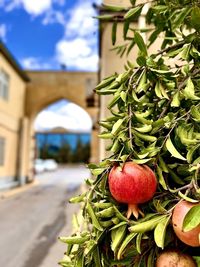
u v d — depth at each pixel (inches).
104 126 15.6
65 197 242.5
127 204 13.6
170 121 14.5
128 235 13.1
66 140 874.1
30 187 316.8
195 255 13.4
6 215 165.9
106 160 13.8
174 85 15.1
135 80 15.4
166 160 14.8
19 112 328.8
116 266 14.3
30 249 104.7
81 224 16.3
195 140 13.7
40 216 162.4
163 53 16.8
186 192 12.7
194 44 16.1
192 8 15.9
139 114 14.8
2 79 275.3
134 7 19.2
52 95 342.0
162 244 11.9
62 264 15.4
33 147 356.8
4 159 288.8
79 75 343.0
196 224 11.4
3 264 90.0
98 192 14.4
